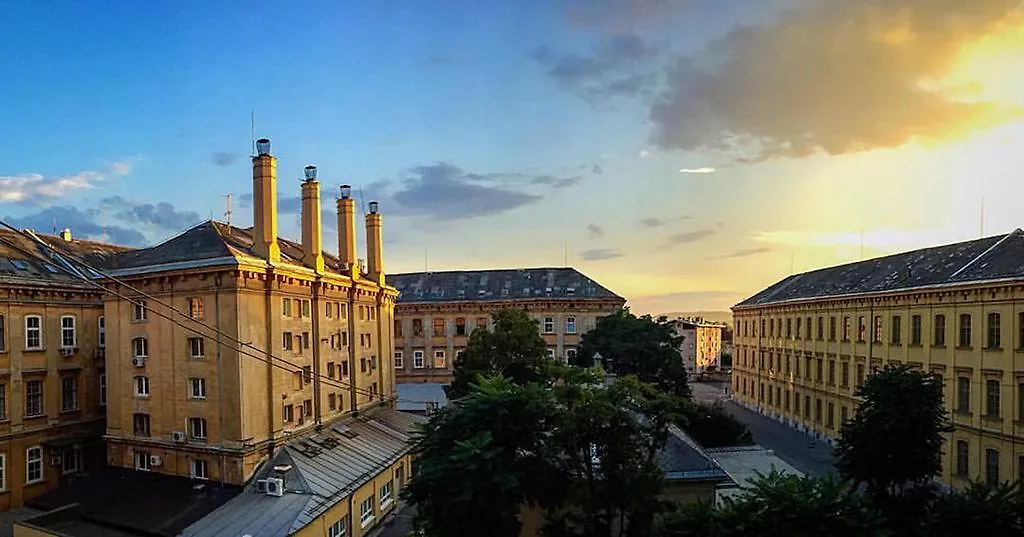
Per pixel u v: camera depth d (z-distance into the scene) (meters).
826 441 57.31
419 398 63.19
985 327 38.47
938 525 20.47
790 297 66.62
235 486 30.34
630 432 19.91
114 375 34.06
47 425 35.31
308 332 37.25
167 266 31.92
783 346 67.94
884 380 24.94
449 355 71.19
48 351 35.62
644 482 19.97
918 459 23.52
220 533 25.84
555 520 21.20
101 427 38.56
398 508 38.66
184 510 27.95
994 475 37.31
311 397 37.28
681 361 59.12
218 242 32.50
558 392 20.89
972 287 39.00
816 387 60.16
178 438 31.84
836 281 60.91
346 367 42.16
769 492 18.42
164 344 32.66
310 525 27.67
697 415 48.69
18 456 33.56
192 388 31.98
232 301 30.94
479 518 19.14
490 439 19.03
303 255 38.56
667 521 19.73
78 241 44.69
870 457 24.19
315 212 38.56
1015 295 36.25
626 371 56.16
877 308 50.00
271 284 33.19
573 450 20.11
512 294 72.06
